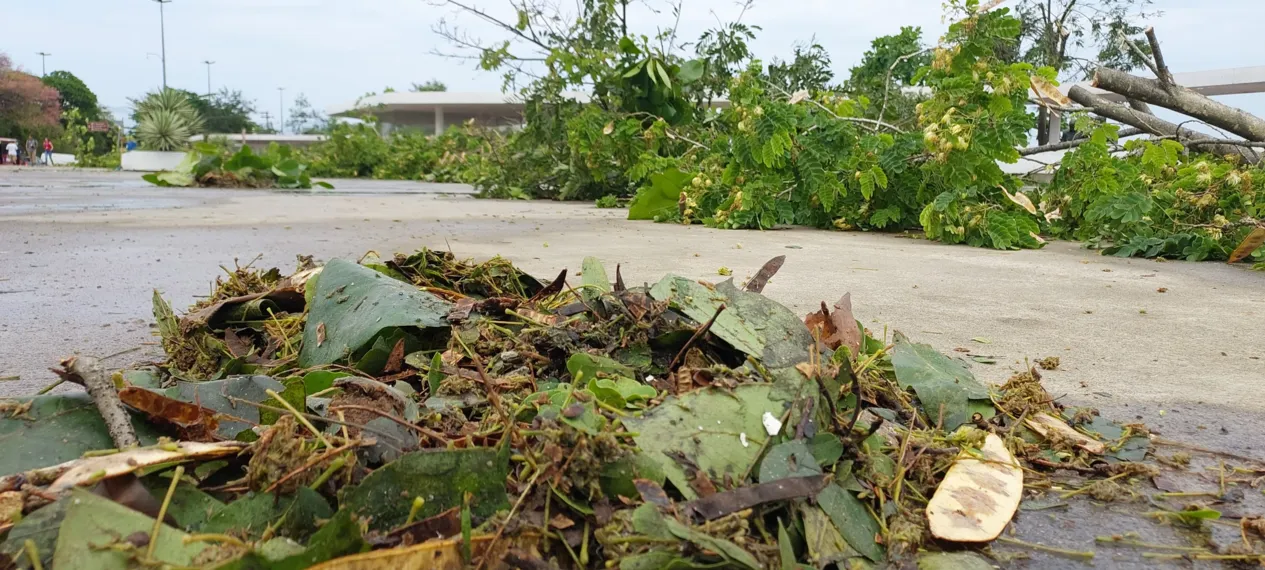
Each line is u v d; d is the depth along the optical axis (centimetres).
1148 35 640
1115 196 574
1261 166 614
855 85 1152
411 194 1334
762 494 114
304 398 137
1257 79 1895
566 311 197
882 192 717
